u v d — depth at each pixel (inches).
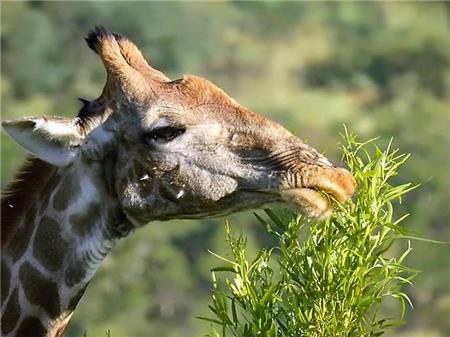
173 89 468.8
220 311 428.8
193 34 3019.2
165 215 465.4
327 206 442.3
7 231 473.7
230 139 460.1
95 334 1787.6
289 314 430.0
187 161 459.5
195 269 1945.1
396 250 1305.4
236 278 430.3
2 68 2687.0
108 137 465.4
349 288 423.5
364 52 3344.0
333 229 443.8
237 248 435.5
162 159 459.8
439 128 2336.4
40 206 471.8
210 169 458.6
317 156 456.1
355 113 2977.4
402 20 3747.5
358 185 443.5
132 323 1830.7
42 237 468.8
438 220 1865.2
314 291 425.4
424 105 2630.4
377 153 437.7
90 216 467.5
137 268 1873.8
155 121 461.4
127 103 465.7
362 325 438.3
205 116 462.6
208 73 3312.0
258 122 461.4
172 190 461.4
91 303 1819.6
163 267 1892.2
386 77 3270.2
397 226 426.0
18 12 2716.5
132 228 472.4
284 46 3560.5
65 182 468.1
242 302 429.1
